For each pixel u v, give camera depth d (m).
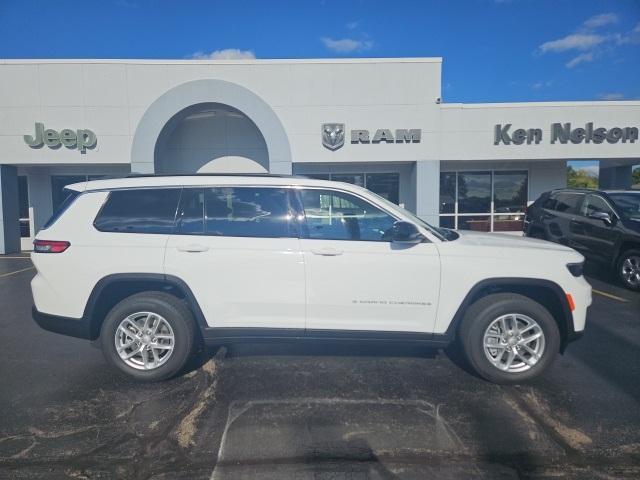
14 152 12.42
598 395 3.61
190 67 12.44
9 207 12.83
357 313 3.85
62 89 12.30
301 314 3.86
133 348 3.95
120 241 3.86
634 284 7.40
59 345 4.90
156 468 2.68
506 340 3.82
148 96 12.40
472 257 3.80
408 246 3.82
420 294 3.80
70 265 3.84
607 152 13.00
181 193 3.99
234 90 12.46
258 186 3.98
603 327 5.45
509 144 12.98
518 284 3.81
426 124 12.85
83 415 3.32
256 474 2.62
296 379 3.94
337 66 12.67
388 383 3.85
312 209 3.95
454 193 15.00
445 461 2.74
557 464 2.71
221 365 4.27
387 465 2.70
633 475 2.60
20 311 6.36
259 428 3.12
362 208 3.95
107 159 12.51
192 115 13.94
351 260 3.79
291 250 3.82
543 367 3.78
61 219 3.97
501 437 3.00
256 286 3.83
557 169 14.75
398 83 12.75
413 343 3.89
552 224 9.39
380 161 13.04
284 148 12.72
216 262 3.82
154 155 12.43
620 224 7.61
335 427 3.13
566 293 3.80
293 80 12.66
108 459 2.77
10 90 12.27
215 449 2.87
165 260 3.82
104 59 12.27
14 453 2.82
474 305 3.85
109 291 3.97
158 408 3.42
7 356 4.55
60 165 13.30
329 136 12.77
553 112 12.91
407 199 14.52
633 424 3.15
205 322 3.87
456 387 3.77
